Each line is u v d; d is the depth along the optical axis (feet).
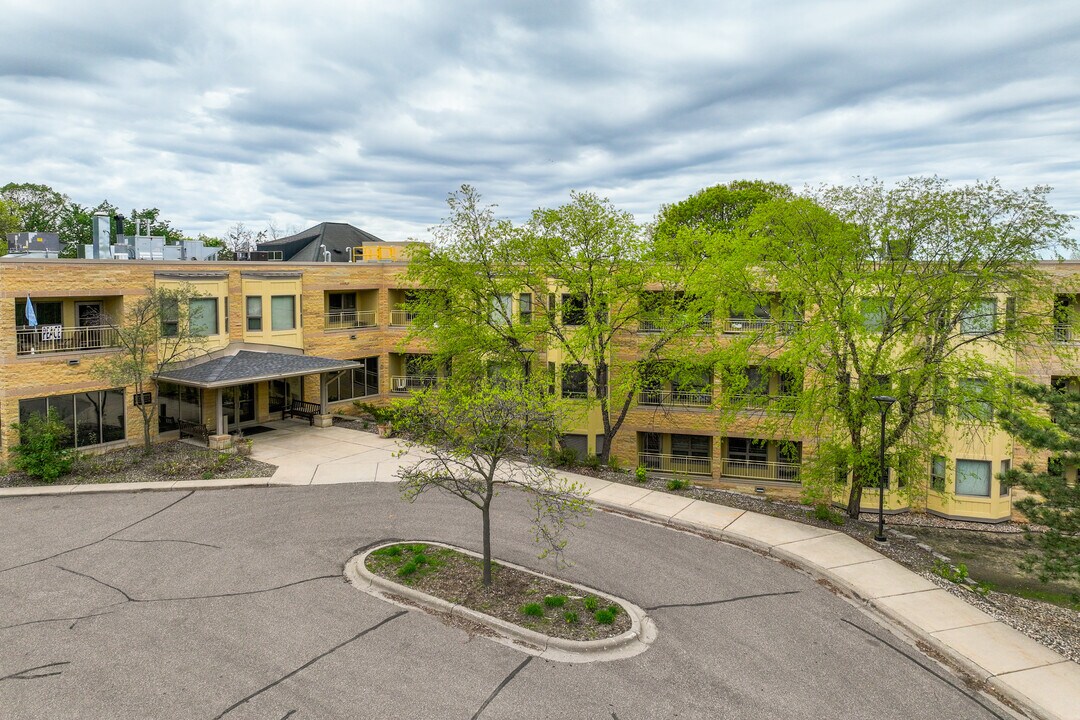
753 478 103.60
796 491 101.04
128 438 81.92
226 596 42.29
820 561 50.01
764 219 65.92
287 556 49.06
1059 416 43.75
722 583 46.21
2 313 70.03
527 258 82.89
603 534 55.21
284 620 39.24
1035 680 34.99
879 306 61.87
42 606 40.63
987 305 71.67
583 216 80.18
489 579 43.86
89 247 110.52
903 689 34.19
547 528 55.72
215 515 58.34
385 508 60.49
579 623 39.24
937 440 61.16
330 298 113.80
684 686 33.73
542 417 46.50
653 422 104.42
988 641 38.96
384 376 118.73
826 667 35.91
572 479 71.05
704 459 106.22
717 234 80.18
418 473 47.32
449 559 48.29
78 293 76.23
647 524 58.23
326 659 35.17
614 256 80.23
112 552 49.55
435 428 48.01
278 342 100.01
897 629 40.68
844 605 43.62
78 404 77.41
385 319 117.70
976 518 89.56
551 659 35.88
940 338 60.85
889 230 60.49
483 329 86.53
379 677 33.68
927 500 93.71
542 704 31.91
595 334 78.02
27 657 34.83
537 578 45.52
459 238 85.66
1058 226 57.00
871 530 59.00
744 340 68.08
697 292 74.18
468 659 35.65
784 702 32.60
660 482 71.26
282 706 31.12
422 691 32.63
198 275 88.22
